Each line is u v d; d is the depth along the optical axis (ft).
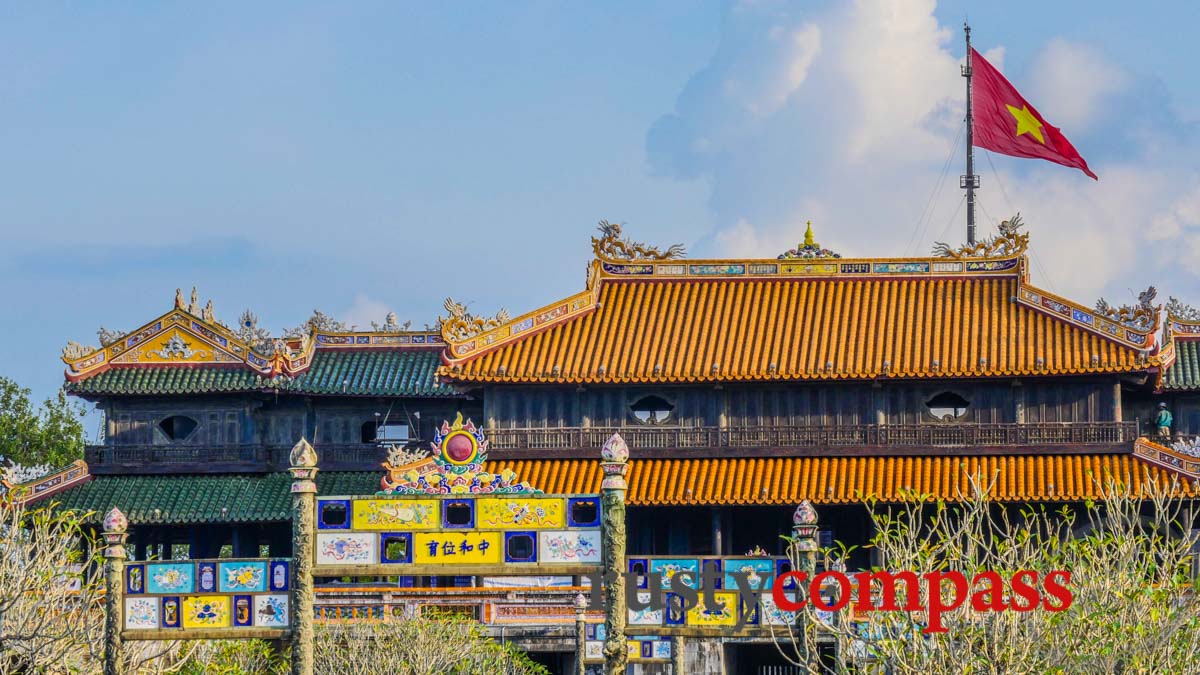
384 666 318.04
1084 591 235.81
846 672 232.73
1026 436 411.34
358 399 461.37
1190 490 387.96
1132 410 459.32
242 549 451.12
